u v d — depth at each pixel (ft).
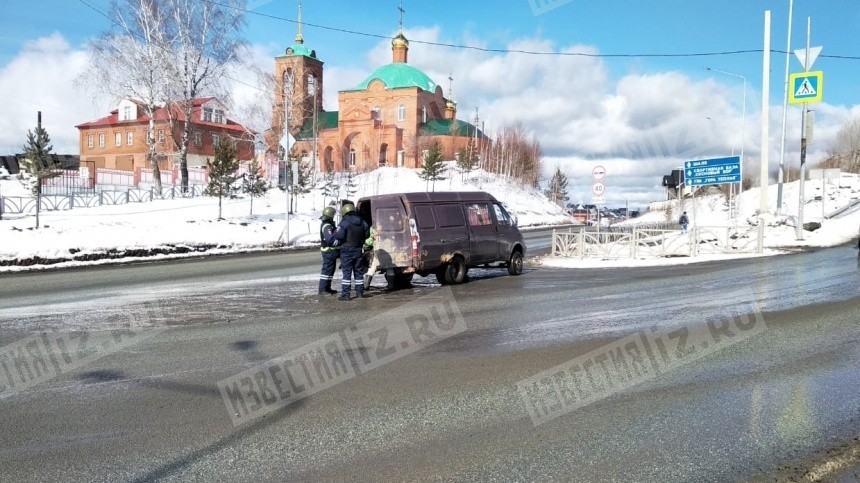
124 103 201.77
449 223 47.14
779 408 17.62
